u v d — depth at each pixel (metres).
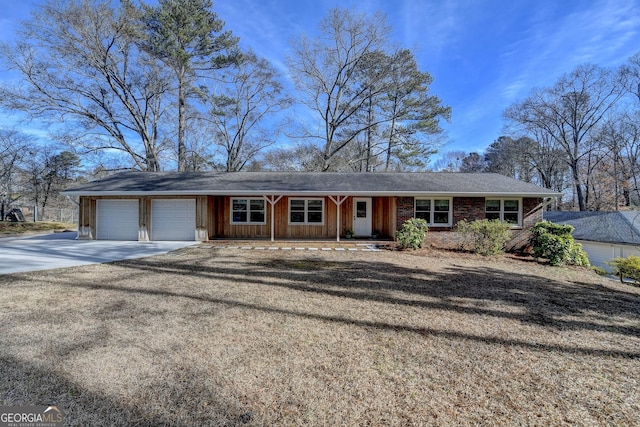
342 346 3.48
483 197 12.91
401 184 13.49
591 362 3.22
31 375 2.73
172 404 2.38
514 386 2.75
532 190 12.56
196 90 21.47
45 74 17.41
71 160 24.36
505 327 4.14
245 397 2.50
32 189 24.11
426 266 8.39
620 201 22.95
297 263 8.51
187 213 13.16
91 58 17.61
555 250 9.82
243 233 14.51
